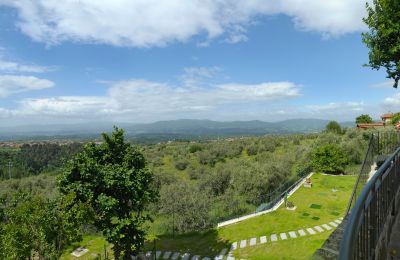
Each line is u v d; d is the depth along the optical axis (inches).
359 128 2219.5
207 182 1905.8
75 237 653.3
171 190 1616.6
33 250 670.5
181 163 2491.4
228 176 1872.5
